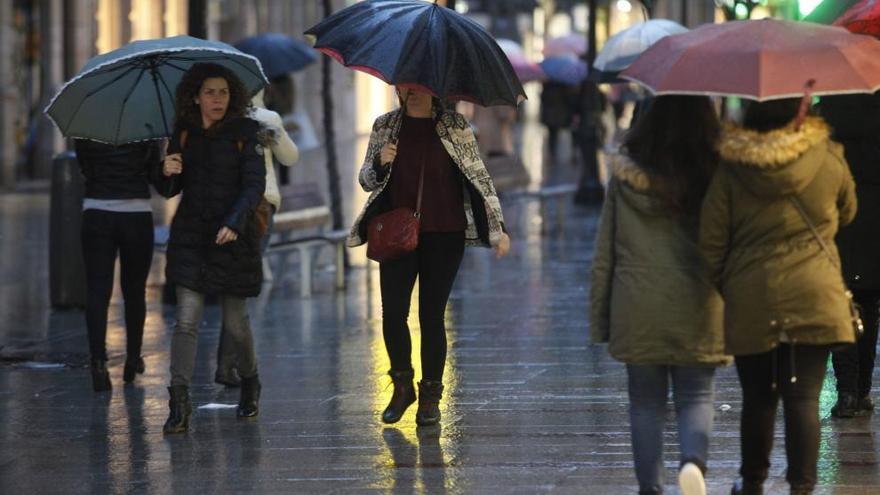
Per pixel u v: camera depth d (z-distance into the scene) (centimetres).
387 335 1970
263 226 1995
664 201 1387
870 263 1864
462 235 1956
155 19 7869
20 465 1822
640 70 1398
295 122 4428
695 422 1405
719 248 1384
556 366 2431
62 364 2577
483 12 15675
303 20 9519
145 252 2338
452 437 1916
